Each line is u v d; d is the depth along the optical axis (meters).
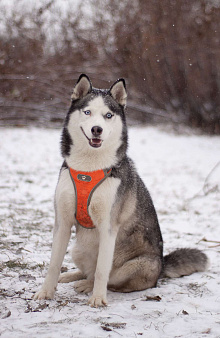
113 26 21.97
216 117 20.20
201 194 9.34
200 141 17.62
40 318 3.09
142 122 21.38
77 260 4.12
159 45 21.06
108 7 21.92
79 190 3.64
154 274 4.05
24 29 20.50
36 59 20.16
